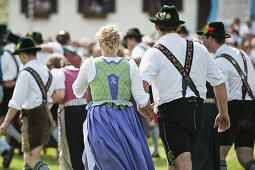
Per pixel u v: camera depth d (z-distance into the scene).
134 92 10.00
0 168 15.11
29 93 11.95
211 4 37.06
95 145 9.58
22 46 12.14
